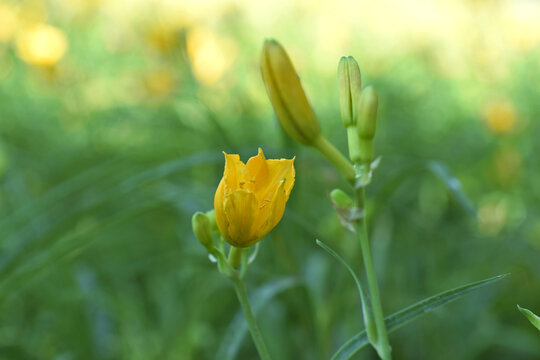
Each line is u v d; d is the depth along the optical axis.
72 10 2.73
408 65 3.04
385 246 1.44
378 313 0.67
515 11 2.59
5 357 1.14
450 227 1.82
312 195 1.61
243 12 2.55
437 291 1.49
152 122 2.05
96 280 1.36
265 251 1.33
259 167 0.67
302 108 0.67
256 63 2.22
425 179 1.96
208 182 1.62
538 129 2.29
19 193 1.72
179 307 1.26
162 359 1.20
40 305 1.39
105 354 1.26
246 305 0.68
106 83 2.45
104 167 1.42
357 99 0.68
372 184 1.69
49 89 2.19
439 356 1.37
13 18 2.47
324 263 1.31
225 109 1.97
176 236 1.60
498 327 1.44
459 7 2.80
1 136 2.08
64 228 1.07
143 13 2.24
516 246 1.71
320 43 3.01
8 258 1.06
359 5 3.13
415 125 2.34
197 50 1.90
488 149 2.08
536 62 2.69
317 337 1.15
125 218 0.99
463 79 2.78
